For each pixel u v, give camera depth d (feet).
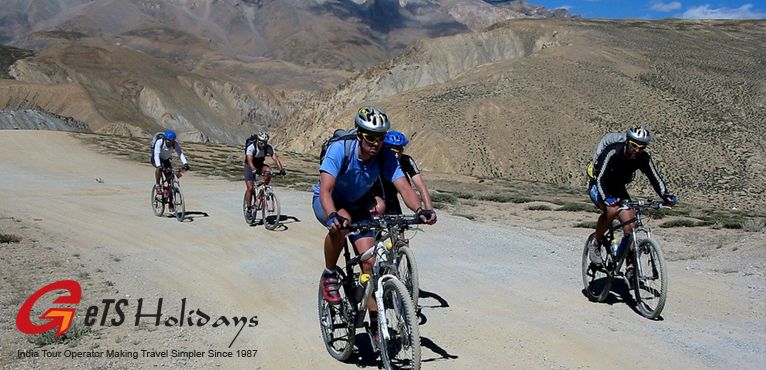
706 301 26.35
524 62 520.83
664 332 22.56
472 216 55.77
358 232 19.07
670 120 418.72
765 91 472.44
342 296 21.94
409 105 451.53
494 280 30.32
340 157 18.21
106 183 75.05
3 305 24.36
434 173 199.52
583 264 27.61
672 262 34.58
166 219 47.44
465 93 458.91
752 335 22.20
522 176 363.56
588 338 21.89
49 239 37.37
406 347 17.46
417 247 38.81
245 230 43.24
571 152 382.83
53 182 74.74
